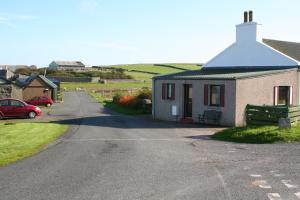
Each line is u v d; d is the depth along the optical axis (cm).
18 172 1085
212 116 2481
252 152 1325
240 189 880
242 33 3105
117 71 14200
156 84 2980
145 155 1313
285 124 1691
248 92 2434
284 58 2809
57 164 1187
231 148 1433
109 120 2912
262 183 925
